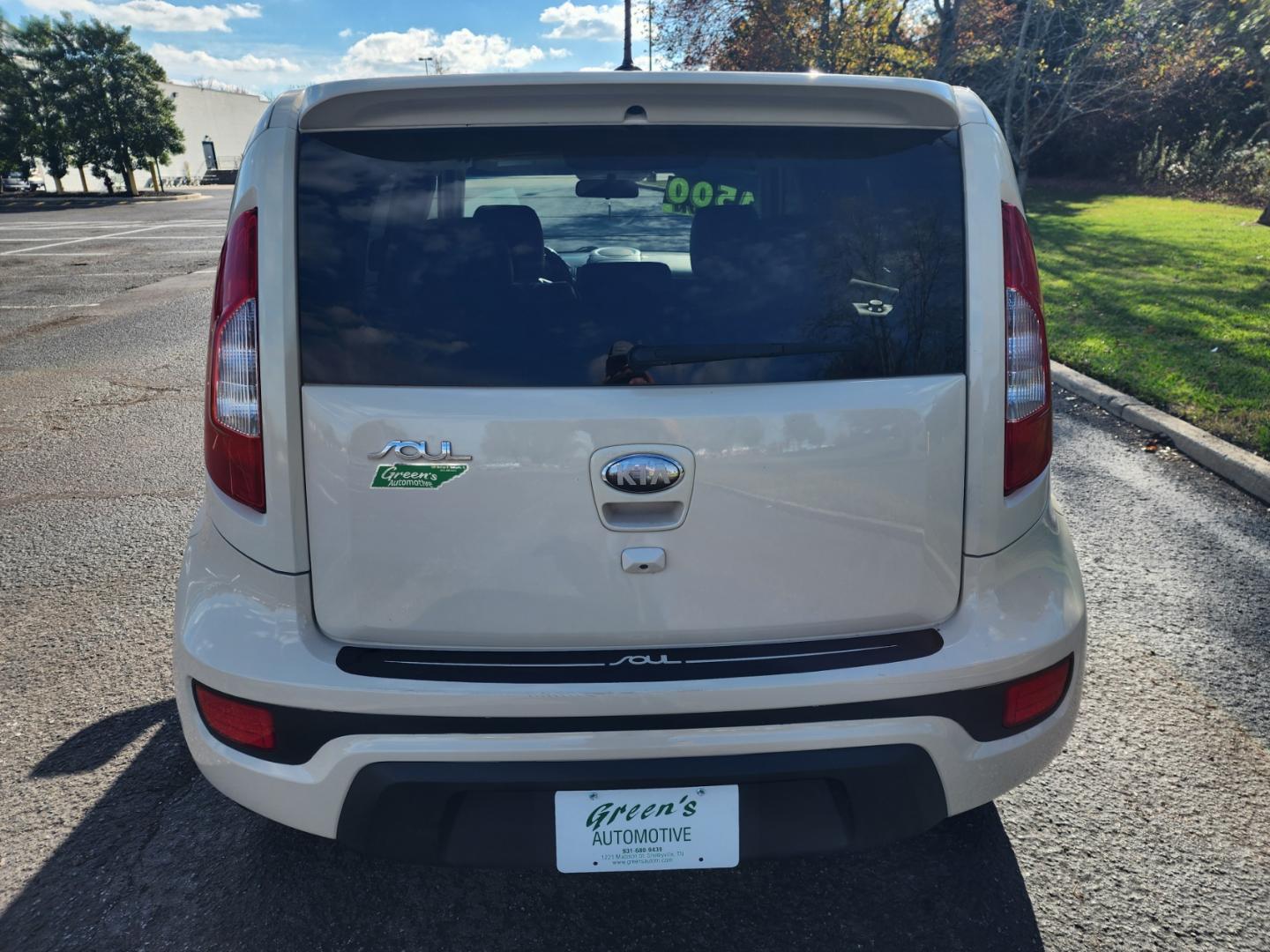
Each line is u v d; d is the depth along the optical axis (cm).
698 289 186
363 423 181
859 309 187
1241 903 232
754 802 190
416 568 185
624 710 182
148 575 426
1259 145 2275
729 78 181
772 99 184
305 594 189
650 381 181
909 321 188
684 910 232
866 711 186
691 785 186
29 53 4097
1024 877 241
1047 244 1449
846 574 189
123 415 698
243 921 228
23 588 412
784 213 189
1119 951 217
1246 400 630
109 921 227
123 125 4259
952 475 190
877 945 220
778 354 184
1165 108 2448
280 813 192
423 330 183
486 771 183
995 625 193
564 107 184
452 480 181
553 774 183
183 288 1348
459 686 181
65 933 224
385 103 183
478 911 232
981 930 224
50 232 2383
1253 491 509
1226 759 289
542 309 184
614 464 179
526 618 186
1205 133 2370
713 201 189
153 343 967
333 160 186
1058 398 704
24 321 1107
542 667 184
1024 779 203
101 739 303
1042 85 1777
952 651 189
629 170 186
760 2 2217
